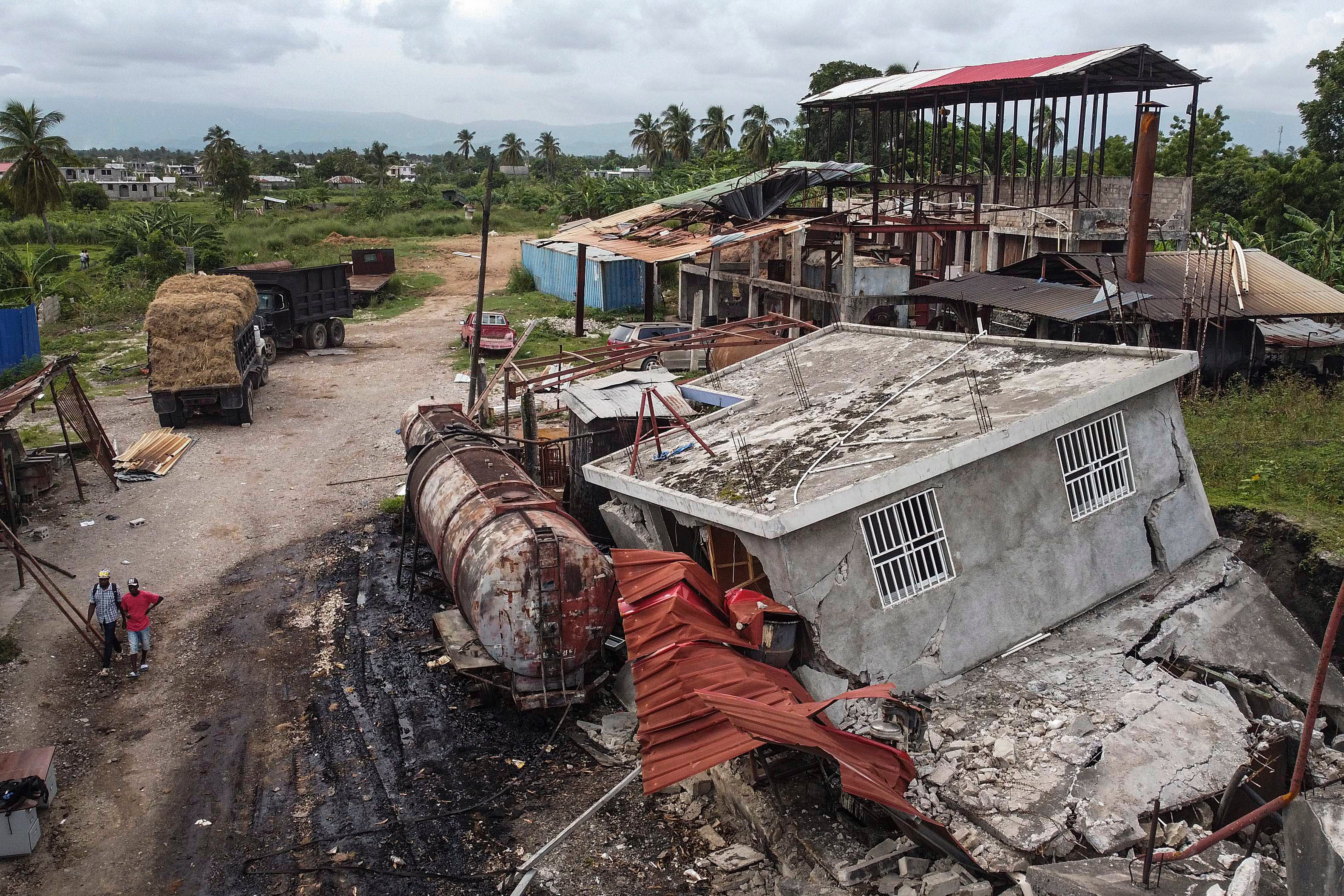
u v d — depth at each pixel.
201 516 20.62
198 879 10.02
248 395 27.80
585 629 12.84
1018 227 29.69
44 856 10.38
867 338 18.61
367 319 45.00
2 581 17.27
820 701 10.95
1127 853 8.73
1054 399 12.45
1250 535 13.99
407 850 10.45
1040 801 9.21
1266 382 20.48
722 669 10.02
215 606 16.61
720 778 10.92
